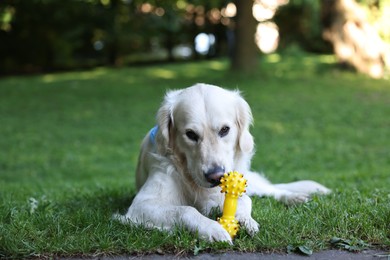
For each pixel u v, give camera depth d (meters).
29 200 4.85
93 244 3.28
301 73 19.58
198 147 3.73
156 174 4.05
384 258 3.13
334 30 19.42
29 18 24.42
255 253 3.22
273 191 4.87
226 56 32.28
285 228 3.51
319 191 5.00
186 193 4.05
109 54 28.28
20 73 25.41
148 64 28.48
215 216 3.87
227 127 3.82
